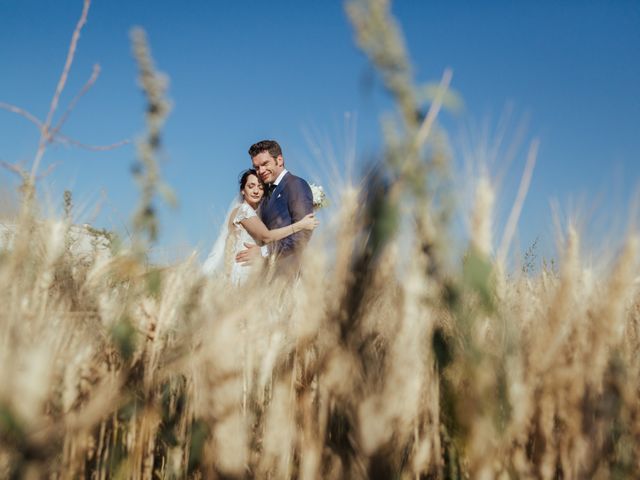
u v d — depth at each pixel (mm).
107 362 1775
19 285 1514
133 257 1699
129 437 1873
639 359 1750
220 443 1590
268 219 4844
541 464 1532
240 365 1689
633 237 1619
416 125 1084
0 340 1373
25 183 1490
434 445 1514
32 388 1318
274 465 1737
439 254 1219
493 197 1305
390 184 1184
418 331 1298
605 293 1628
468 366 1340
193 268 1954
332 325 1349
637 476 1630
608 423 1628
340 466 1479
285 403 1741
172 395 2076
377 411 1328
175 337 1860
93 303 1739
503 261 1311
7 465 1300
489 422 1382
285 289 1890
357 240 1269
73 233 1743
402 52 1037
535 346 1575
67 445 1580
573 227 1663
